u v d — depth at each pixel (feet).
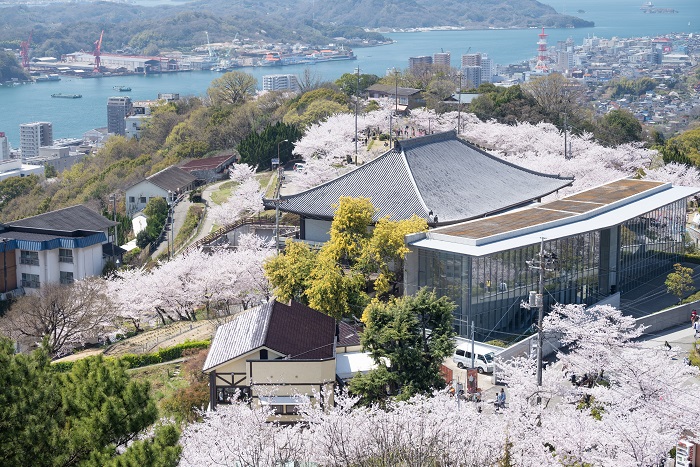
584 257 259.39
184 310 298.35
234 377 183.01
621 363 178.70
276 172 474.90
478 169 314.14
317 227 293.23
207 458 135.44
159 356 230.07
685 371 176.76
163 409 185.16
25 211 586.04
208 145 622.54
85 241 374.02
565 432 141.28
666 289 284.20
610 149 446.60
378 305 192.54
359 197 268.41
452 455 132.26
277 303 204.44
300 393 180.86
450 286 234.79
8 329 273.75
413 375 181.37
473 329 207.72
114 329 298.56
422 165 298.56
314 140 461.37
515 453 136.98
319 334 199.00
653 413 152.66
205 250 338.95
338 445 134.62
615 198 292.81
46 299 279.49
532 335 225.56
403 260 247.50
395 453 131.54
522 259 239.50
